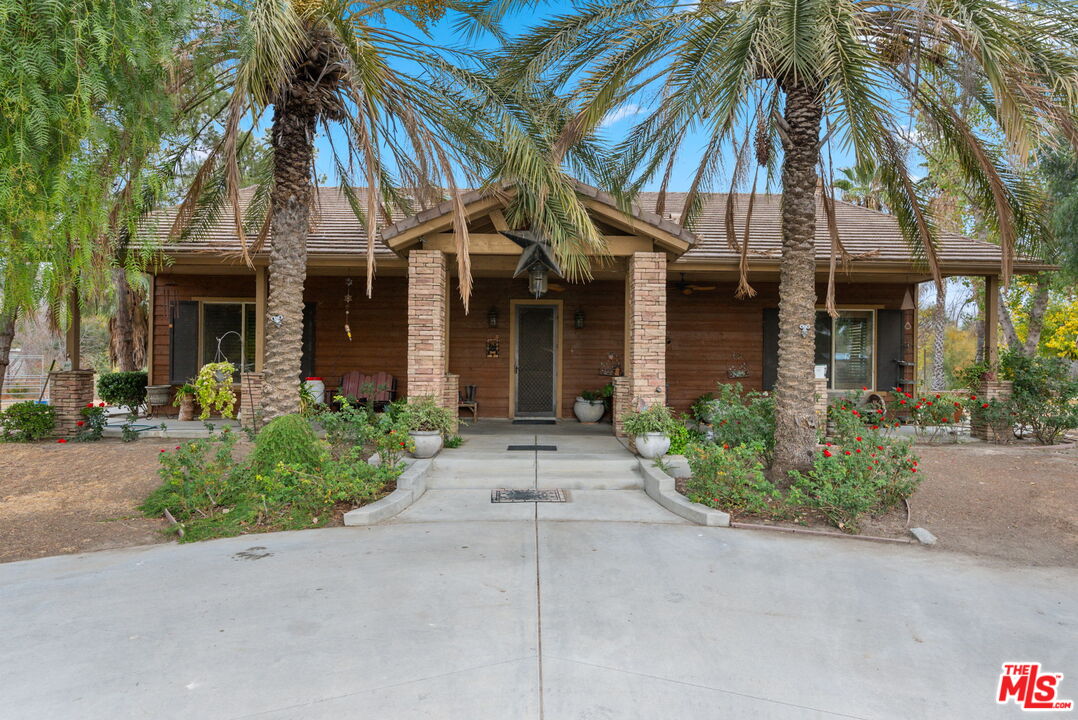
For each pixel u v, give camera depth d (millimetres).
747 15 6141
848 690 2764
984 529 5621
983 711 2605
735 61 5953
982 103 6934
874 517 5859
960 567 4590
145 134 5297
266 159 9469
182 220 9453
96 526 5473
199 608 3623
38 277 5070
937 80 7074
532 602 3732
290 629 3332
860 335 12766
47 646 3127
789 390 6633
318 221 11242
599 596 3846
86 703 2598
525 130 7754
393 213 11445
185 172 9617
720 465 5984
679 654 3078
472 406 11984
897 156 7410
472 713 2537
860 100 5992
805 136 6594
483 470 7582
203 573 4250
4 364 7531
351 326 12500
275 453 6156
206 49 7145
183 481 5848
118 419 13172
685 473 7246
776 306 12742
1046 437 9859
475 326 12742
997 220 7602
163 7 5258
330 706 2586
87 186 4938
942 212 13727
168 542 5113
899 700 2688
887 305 12672
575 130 7375
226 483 6066
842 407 8500
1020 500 6449
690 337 12727
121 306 17031
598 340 12734
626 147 8672
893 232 12383
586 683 2787
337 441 7711
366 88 7344
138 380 12156
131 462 7344
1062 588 4164
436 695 2672
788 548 4980
